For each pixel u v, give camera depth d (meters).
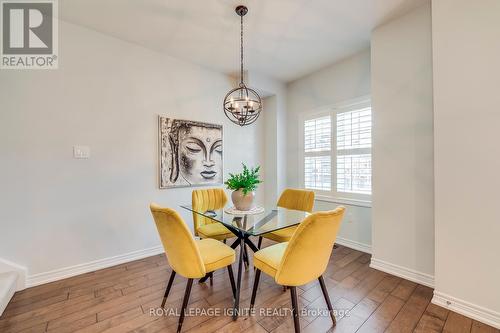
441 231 1.82
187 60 3.15
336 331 1.55
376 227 2.46
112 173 2.57
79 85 2.37
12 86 2.06
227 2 2.05
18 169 2.08
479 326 1.59
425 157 2.12
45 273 2.19
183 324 1.62
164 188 2.93
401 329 1.57
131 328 1.58
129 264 2.60
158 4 2.07
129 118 2.68
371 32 2.50
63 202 2.28
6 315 1.71
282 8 2.14
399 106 2.28
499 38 1.57
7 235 2.03
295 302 1.48
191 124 3.17
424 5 2.10
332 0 2.04
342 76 3.20
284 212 2.28
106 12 2.17
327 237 1.45
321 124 3.51
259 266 1.71
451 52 1.76
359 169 3.03
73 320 1.66
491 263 1.60
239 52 2.95
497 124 1.57
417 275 2.17
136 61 2.74
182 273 1.58
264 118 4.14
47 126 2.21
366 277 2.28
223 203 2.77
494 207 1.59
